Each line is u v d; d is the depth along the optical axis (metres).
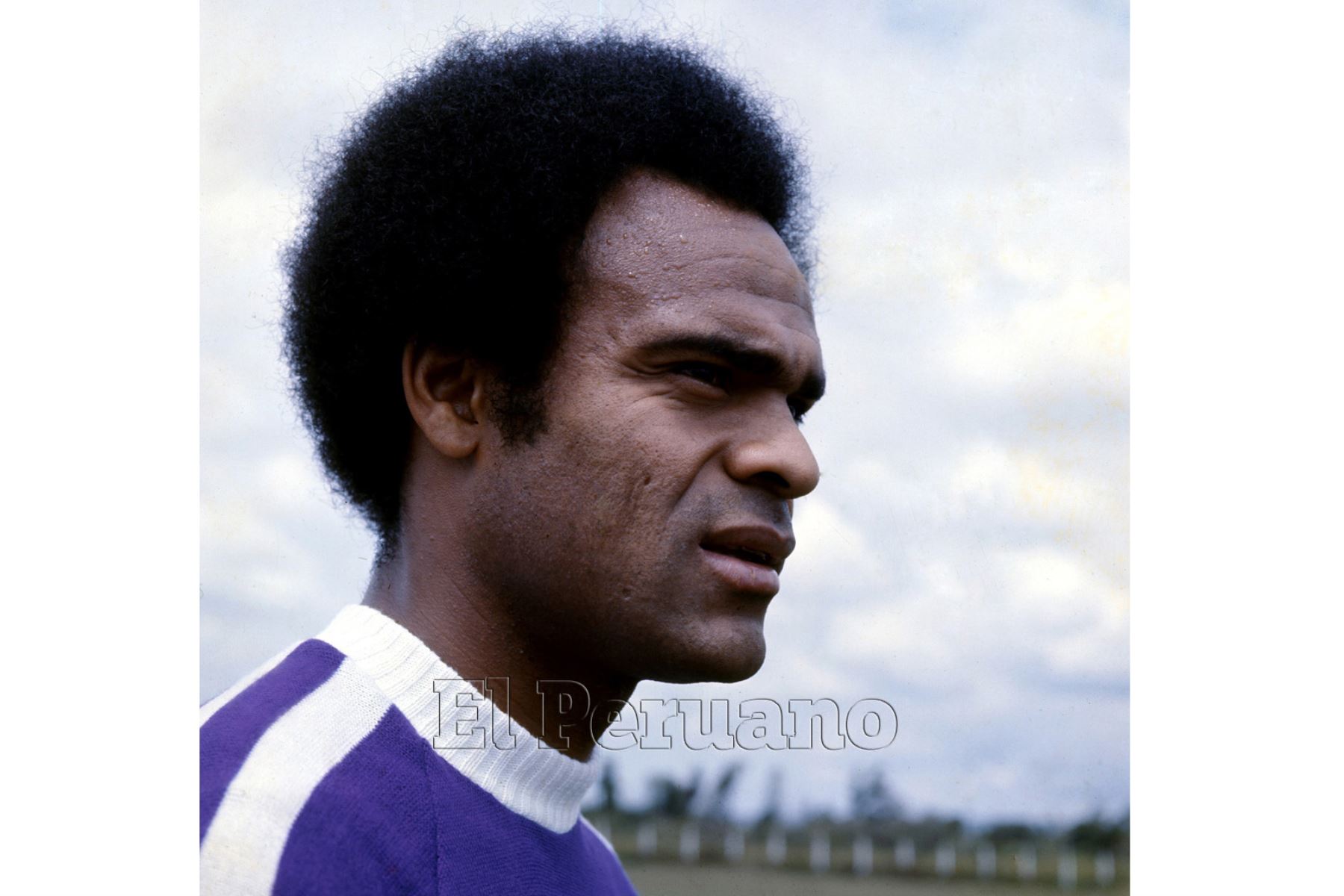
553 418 1.57
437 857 1.47
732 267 1.60
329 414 1.80
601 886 1.84
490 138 1.65
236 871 1.34
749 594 1.59
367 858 1.40
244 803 1.39
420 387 1.64
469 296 1.60
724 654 1.56
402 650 1.59
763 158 1.75
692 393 1.57
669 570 1.55
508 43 1.85
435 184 1.66
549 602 1.59
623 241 1.59
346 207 1.78
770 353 1.58
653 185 1.64
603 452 1.55
